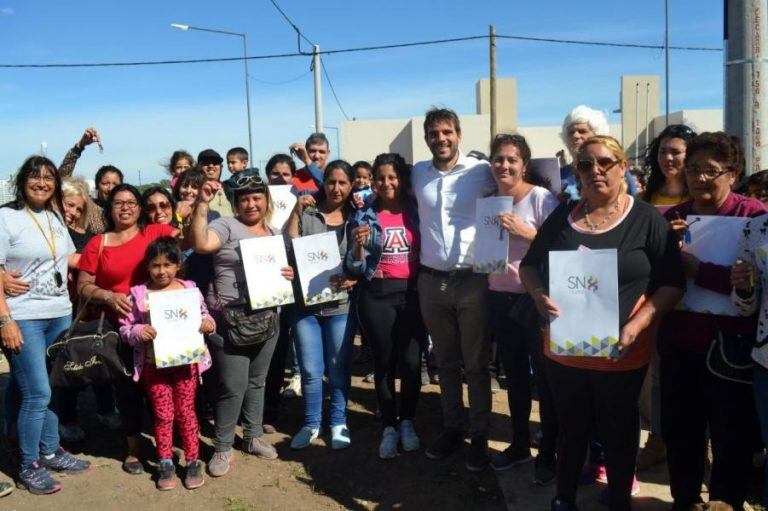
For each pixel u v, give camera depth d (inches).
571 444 121.9
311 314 174.9
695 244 114.3
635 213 113.1
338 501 148.2
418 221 163.9
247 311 158.7
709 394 115.9
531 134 1232.8
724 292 110.4
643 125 1259.8
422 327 168.7
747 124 163.0
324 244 167.2
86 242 191.9
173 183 249.1
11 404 161.5
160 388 153.2
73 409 183.6
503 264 138.4
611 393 114.4
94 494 151.3
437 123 151.6
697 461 122.3
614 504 119.0
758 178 140.3
